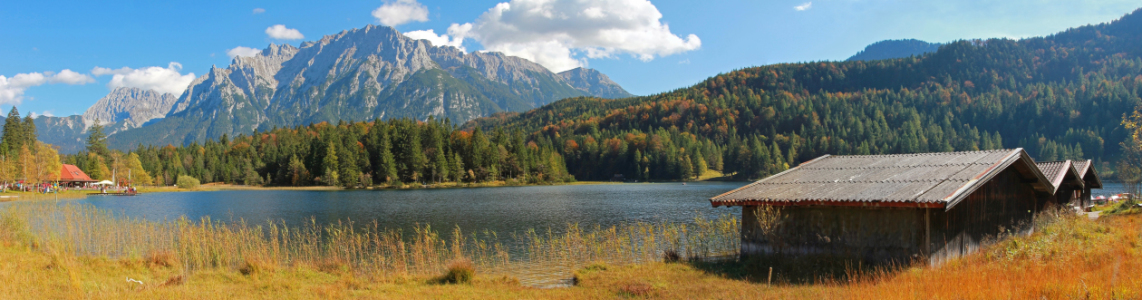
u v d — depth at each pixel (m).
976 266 14.05
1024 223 20.88
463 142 165.62
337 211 59.53
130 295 14.10
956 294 10.85
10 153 98.56
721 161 179.62
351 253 27.14
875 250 15.91
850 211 16.52
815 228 17.22
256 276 17.78
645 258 23.48
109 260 20.44
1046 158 155.25
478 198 84.19
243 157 170.88
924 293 11.27
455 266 17.86
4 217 26.36
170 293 14.52
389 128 176.38
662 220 43.88
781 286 14.88
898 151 173.50
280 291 15.63
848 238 16.50
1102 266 12.33
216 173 159.75
